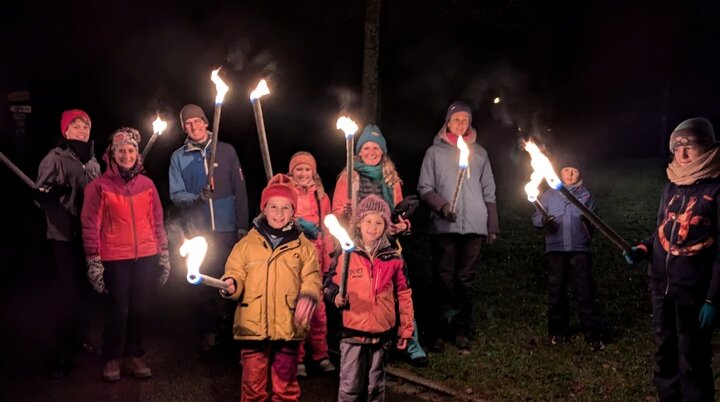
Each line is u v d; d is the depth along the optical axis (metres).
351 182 4.56
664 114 18.05
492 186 6.26
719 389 5.20
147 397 5.28
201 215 6.00
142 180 5.50
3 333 6.71
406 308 4.54
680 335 4.28
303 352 5.69
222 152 6.09
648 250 4.44
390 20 11.55
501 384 5.39
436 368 5.73
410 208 5.37
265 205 4.49
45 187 5.39
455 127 6.11
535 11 15.95
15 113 10.98
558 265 6.20
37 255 9.12
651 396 5.11
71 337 5.65
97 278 5.21
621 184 14.84
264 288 4.34
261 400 4.37
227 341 6.45
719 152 4.16
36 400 5.20
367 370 4.46
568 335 6.32
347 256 3.83
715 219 4.15
